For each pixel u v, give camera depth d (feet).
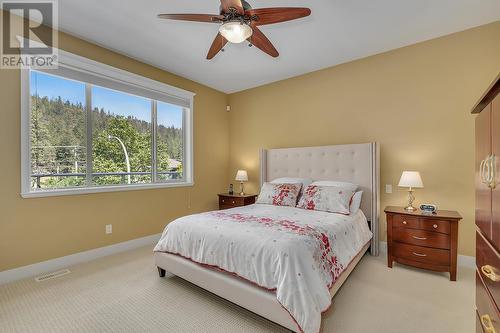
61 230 8.94
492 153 3.18
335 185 10.62
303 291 4.97
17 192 7.97
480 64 8.73
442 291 7.18
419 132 9.86
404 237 8.64
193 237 7.07
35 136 8.59
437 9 7.77
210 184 15.11
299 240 5.84
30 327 5.63
